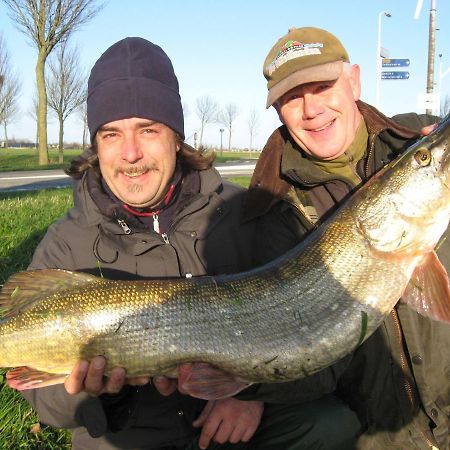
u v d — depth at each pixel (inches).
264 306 36.1
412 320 38.4
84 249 41.9
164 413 40.3
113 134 40.6
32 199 159.0
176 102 42.3
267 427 41.5
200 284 37.1
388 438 40.3
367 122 43.6
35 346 36.7
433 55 245.1
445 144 36.4
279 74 42.1
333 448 40.4
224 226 43.6
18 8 356.2
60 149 471.2
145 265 41.9
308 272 36.7
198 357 35.9
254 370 35.7
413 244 36.9
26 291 37.9
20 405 45.1
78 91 467.2
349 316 36.0
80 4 355.9
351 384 41.5
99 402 37.6
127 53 40.7
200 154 43.9
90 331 36.3
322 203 43.0
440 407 38.9
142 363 36.1
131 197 40.9
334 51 41.6
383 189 37.3
